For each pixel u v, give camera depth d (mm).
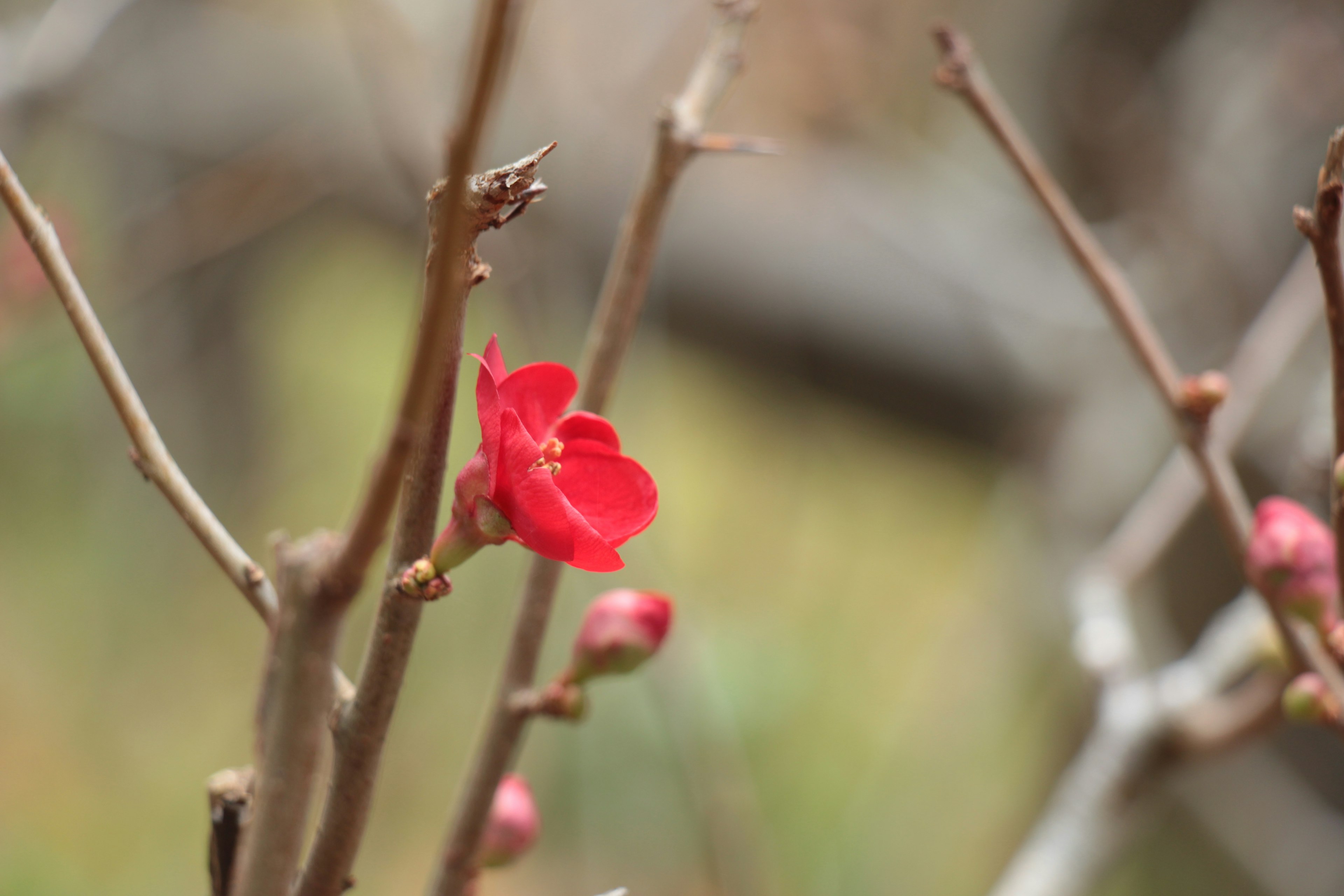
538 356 1470
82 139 2004
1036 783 1911
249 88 2076
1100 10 1993
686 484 2424
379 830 2055
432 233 961
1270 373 1172
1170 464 1315
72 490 2354
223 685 2314
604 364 1039
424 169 1357
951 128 2496
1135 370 1935
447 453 972
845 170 2271
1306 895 1627
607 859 1820
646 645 1024
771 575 2359
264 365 2510
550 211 1536
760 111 2277
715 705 1275
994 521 2139
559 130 1677
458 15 1506
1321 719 1044
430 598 973
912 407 2133
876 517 2484
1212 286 1880
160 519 2412
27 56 1630
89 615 2322
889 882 1928
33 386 2248
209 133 2066
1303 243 1858
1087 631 1191
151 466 991
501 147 1825
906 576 2473
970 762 2053
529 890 1869
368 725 977
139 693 2281
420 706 2111
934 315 2092
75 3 1648
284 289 2482
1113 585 1201
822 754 2102
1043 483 1990
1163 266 1915
